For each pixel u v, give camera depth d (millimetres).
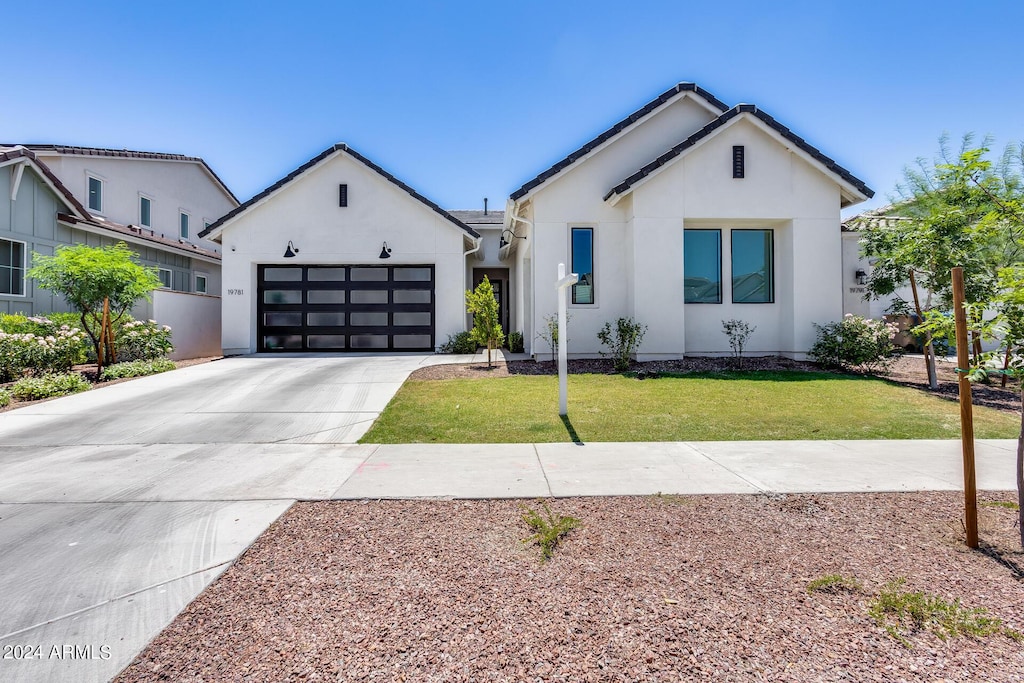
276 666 2107
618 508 3857
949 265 8344
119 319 11492
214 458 5266
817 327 11164
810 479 4508
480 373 10406
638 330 10688
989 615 2453
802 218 11258
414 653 2188
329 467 4934
